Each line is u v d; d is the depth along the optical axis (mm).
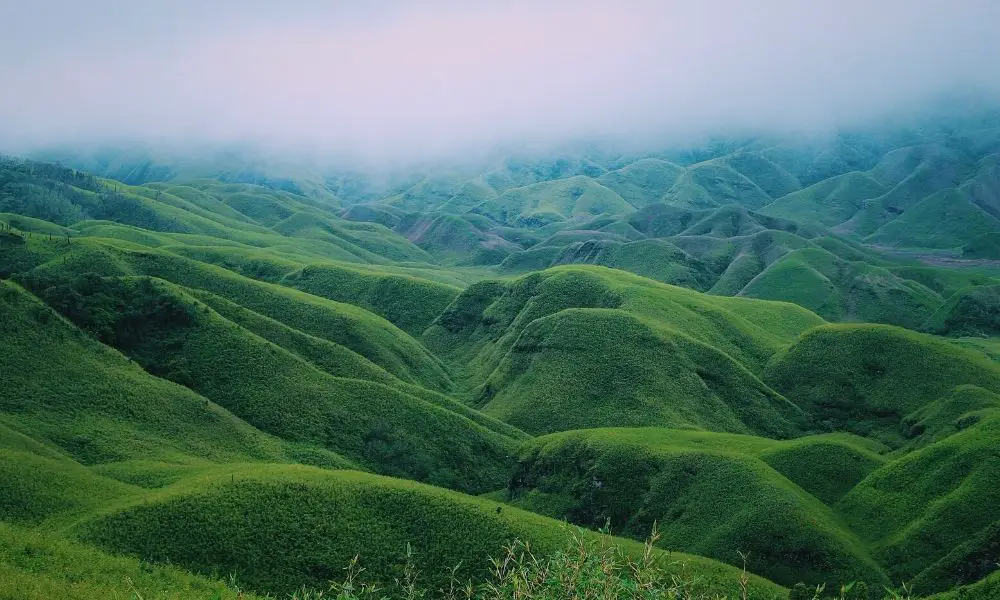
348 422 114938
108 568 50219
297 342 136000
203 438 98062
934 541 78688
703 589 59531
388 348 161000
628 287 177500
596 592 17797
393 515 71000
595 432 112438
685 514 91125
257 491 69375
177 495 66500
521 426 135875
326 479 74625
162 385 105062
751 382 143875
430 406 125062
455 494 77375
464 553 67000
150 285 126062
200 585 53812
